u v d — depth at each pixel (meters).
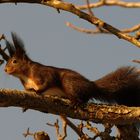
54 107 8.66
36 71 12.41
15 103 8.12
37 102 8.35
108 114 8.88
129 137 10.20
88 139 9.91
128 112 8.82
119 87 11.69
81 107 8.93
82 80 11.67
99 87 11.66
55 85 11.99
